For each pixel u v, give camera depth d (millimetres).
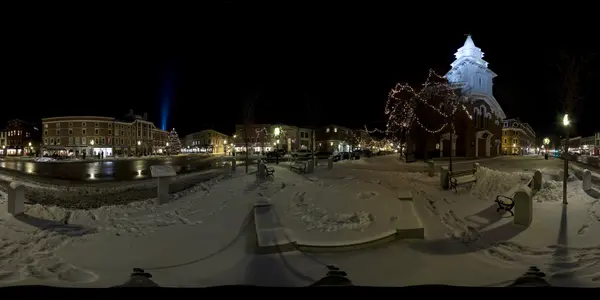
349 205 8461
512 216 7816
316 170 17953
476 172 13375
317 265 5238
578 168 18391
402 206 8164
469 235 6664
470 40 40469
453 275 4852
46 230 7012
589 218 7398
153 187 15539
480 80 40125
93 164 36688
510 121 78438
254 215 7438
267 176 14992
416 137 36969
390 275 4852
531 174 14570
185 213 8820
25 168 29422
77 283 4555
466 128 36406
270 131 73750
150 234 6965
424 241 6387
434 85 33250
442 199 9867
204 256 5711
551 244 6090
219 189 12352
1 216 7680
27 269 5055
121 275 4875
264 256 5621
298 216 7742
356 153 43688
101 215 8633
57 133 70938
